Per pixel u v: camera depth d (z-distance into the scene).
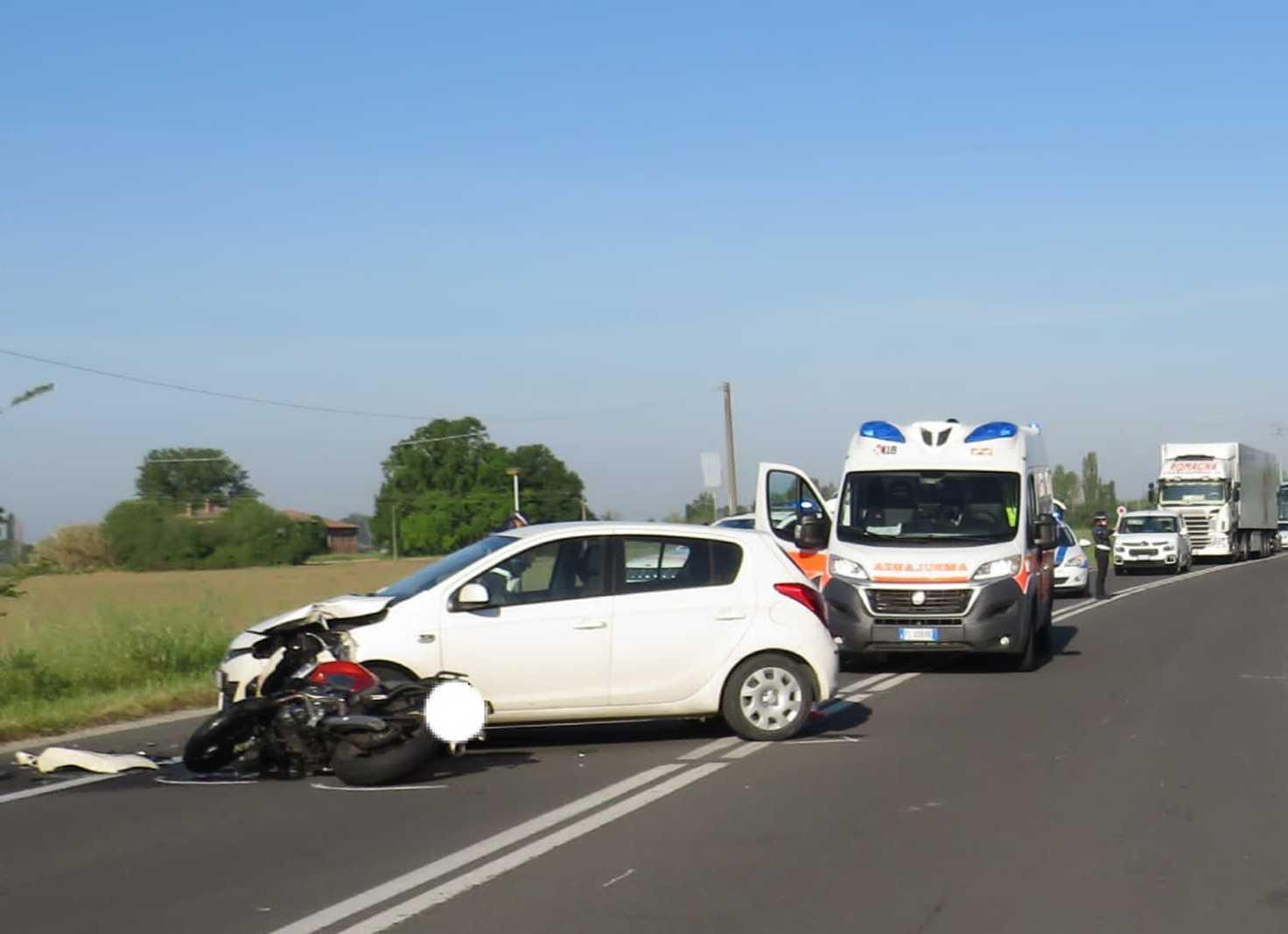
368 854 7.97
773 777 10.23
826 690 11.95
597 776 10.34
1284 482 79.69
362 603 11.03
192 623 18.45
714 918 6.66
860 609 17.25
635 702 11.45
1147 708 13.98
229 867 7.69
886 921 6.62
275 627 10.53
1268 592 33.84
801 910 6.81
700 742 11.83
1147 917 6.67
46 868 7.70
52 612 18.97
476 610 11.12
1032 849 8.03
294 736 10.05
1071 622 25.52
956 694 15.27
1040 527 17.66
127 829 8.66
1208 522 50.34
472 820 8.84
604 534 11.65
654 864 7.69
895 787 9.85
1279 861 7.75
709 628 11.64
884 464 18.25
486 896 7.07
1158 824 8.68
